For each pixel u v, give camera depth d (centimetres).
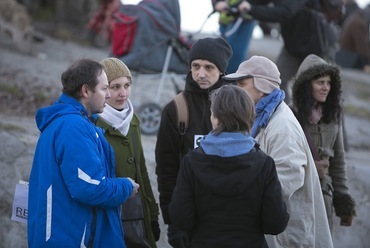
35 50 2861
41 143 921
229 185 865
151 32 1794
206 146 885
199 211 892
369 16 3891
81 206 909
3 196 1426
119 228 956
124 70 1059
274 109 1021
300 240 1016
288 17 1596
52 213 897
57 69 2559
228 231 879
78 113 919
